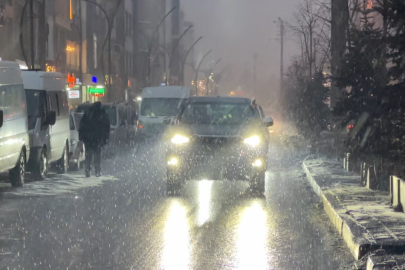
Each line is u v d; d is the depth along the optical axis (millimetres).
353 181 16328
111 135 29453
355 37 14938
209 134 15391
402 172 13406
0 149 15422
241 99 16891
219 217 12422
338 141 22641
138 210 13258
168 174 15430
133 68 97750
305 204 14266
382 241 8750
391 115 13398
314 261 8766
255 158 15273
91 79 65000
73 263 8578
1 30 42531
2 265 8445
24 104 18000
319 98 34031
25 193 15977
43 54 38625
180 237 10406
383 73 13148
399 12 11766
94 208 13539
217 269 8305
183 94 35781
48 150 19812
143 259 8844
